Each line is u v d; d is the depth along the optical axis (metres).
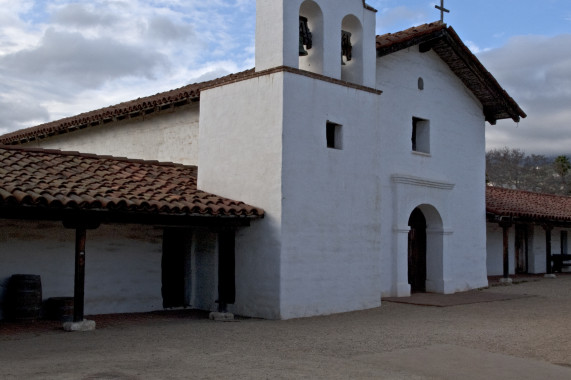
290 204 11.29
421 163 15.76
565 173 57.62
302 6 12.47
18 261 10.77
